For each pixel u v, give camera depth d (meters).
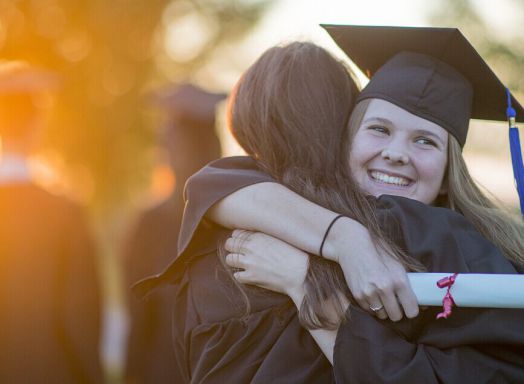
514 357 3.11
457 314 3.12
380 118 3.43
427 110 3.43
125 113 18.36
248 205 3.34
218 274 3.43
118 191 19.22
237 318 3.36
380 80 3.49
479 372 3.06
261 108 3.48
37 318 6.00
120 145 18.52
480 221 3.47
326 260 3.23
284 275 3.24
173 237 6.45
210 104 6.88
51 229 6.05
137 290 3.57
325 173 3.36
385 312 3.11
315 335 3.19
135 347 6.38
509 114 3.62
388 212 3.26
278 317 3.30
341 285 3.17
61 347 6.05
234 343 3.35
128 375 6.44
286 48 3.57
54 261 6.06
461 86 3.54
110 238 17.98
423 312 3.15
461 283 3.05
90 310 6.10
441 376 3.04
